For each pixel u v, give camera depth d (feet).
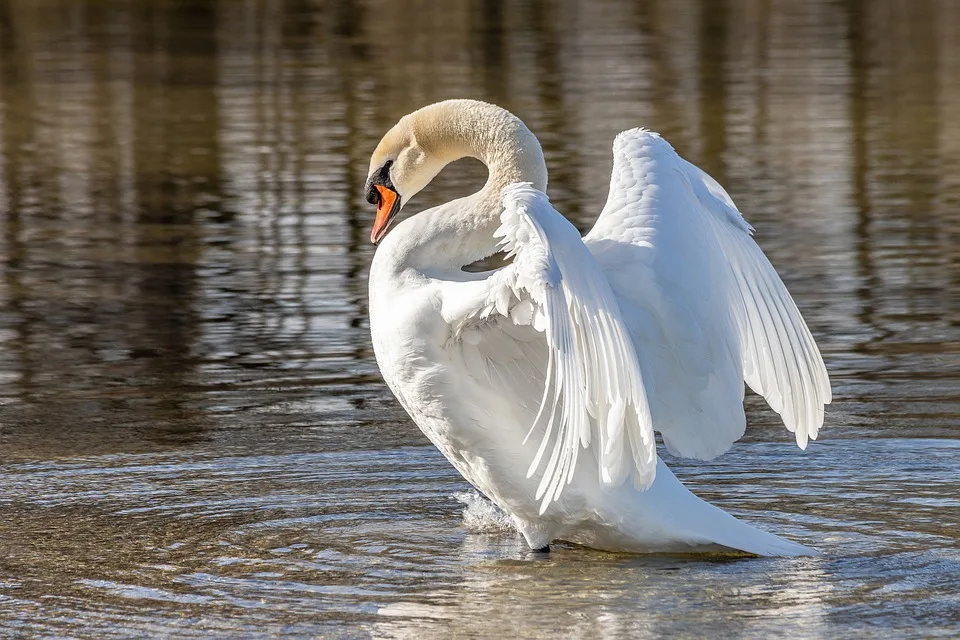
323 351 47.19
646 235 28.63
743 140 90.53
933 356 45.27
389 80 117.91
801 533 30.58
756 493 33.63
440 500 33.30
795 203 72.08
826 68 125.29
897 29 154.61
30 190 78.18
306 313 51.98
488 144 32.24
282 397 42.16
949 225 66.33
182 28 158.61
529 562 28.89
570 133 91.25
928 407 40.06
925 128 94.89
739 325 29.99
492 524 31.60
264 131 95.04
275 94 111.34
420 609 25.71
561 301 24.91
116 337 49.24
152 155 87.76
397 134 33.60
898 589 26.71
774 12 171.22
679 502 29.09
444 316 28.66
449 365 29.09
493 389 29.09
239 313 52.11
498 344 28.66
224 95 111.45
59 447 37.42
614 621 24.98
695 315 28.40
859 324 49.42
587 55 134.10
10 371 45.27
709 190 30.73
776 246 62.39
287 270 58.80
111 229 68.13
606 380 25.57
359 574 27.81
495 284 26.50
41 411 40.88
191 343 48.32
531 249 25.09
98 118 101.96
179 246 63.93
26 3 179.42
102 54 136.87
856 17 166.20
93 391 42.96
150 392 42.78
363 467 35.83
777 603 25.95
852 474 34.83
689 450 28.81
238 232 66.49
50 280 57.98
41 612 25.57
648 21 162.91
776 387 30.89
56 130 97.25
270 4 181.47
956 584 26.99
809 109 103.35
